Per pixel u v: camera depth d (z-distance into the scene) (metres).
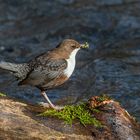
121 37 17.72
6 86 13.67
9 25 19.11
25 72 9.34
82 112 8.61
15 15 19.95
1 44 17.31
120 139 8.24
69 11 19.80
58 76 9.33
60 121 8.30
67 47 9.52
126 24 18.62
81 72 14.55
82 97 13.01
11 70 9.36
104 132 8.29
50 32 18.22
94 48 16.77
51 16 19.58
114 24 18.62
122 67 14.96
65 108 8.62
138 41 17.25
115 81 14.03
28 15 19.89
